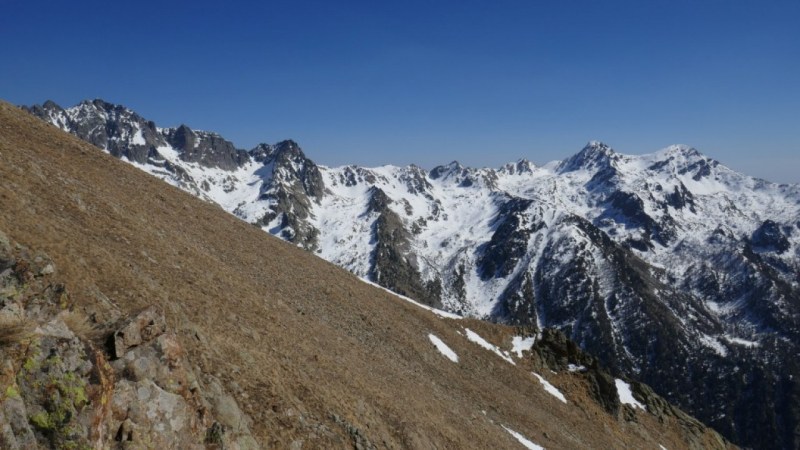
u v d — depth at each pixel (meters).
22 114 50.34
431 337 62.97
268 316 31.94
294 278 52.44
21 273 14.52
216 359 20.84
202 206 59.78
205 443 16.08
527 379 69.38
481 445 37.78
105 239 27.09
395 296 74.25
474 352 67.50
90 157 50.19
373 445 23.78
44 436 11.48
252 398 20.27
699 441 88.00
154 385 15.20
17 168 29.09
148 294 21.64
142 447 13.78
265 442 18.64
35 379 11.80
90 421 12.48
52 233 20.67
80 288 17.45
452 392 49.31
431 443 30.23
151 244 30.86
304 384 24.59
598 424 69.94
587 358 81.50
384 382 35.62
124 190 46.09
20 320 12.47
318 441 20.81
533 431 53.28
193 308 24.55
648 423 83.88
